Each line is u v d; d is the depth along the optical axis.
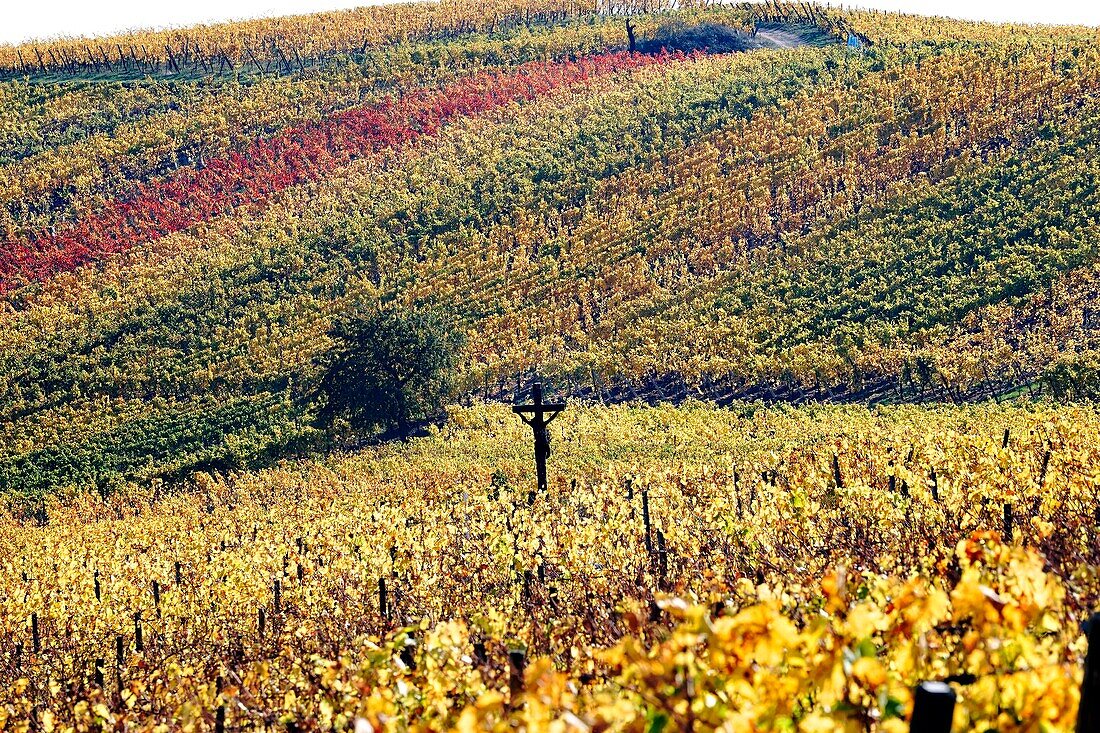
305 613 35.91
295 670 22.50
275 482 108.31
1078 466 37.62
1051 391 95.25
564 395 140.50
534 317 160.38
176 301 185.25
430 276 186.38
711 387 132.25
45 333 177.25
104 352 169.38
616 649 8.75
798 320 144.12
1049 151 180.00
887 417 93.81
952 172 185.75
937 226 166.62
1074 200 158.88
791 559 26.89
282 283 190.75
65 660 35.44
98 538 84.31
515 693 11.09
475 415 127.56
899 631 9.05
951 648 10.09
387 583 35.75
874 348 116.25
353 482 100.56
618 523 38.19
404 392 133.88
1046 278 132.50
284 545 51.03
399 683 13.16
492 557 38.69
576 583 29.44
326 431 130.62
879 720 7.78
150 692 25.50
